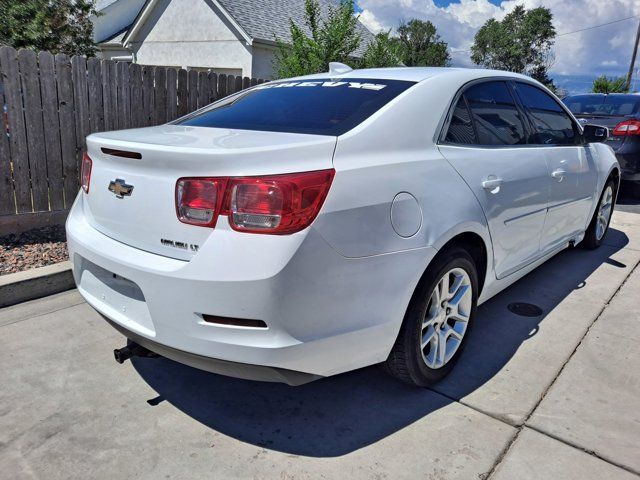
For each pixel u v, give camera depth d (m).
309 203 1.98
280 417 2.51
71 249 2.60
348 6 8.90
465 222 2.57
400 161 2.38
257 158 1.99
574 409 2.57
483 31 48.94
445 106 2.77
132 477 2.10
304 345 2.04
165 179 2.10
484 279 3.00
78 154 4.96
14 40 10.24
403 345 2.46
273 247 1.92
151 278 2.08
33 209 4.76
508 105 3.36
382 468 2.16
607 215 5.24
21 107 4.52
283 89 3.12
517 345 3.22
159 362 2.99
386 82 2.83
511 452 2.26
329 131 2.35
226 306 1.96
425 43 42.72
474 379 2.84
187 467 2.16
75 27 11.69
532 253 3.57
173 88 5.62
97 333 3.27
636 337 3.34
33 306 3.60
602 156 4.71
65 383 2.73
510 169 3.03
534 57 47.31
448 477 2.11
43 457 2.19
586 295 4.02
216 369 2.12
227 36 15.46
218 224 1.97
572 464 2.19
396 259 2.25
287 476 2.12
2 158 4.49
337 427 2.44
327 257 2.02
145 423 2.44
